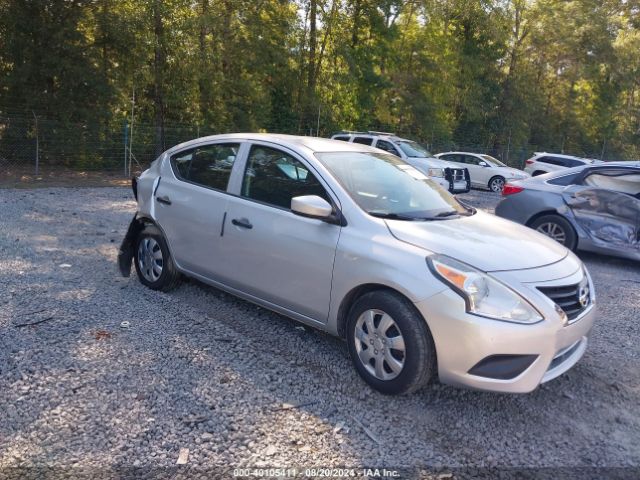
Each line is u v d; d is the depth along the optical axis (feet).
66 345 13.32
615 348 15.58
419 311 11.10
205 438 10.03
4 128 54.29
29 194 40.27
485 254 11.54
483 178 67.82
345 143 16.14
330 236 12.69
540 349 10.68
